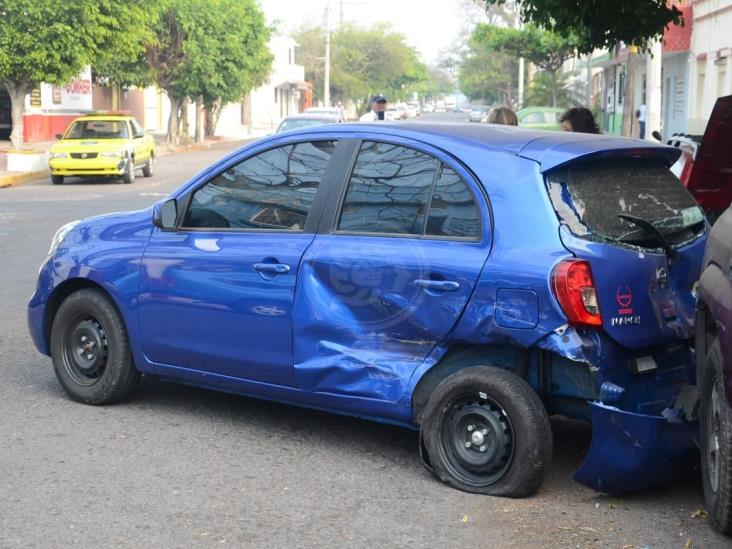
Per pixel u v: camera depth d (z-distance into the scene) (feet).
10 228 54.19
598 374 16.12
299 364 18.58
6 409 21.57
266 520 15.71
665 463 16.15
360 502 16.53
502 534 15.29
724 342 14.32
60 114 147.33
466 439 17.03
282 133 19.81
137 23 106.11
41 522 15.48
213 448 19.19
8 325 30.45
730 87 87.71
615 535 15.31
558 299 15.94
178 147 159.94
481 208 17.04
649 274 16.87
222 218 20.08
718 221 16.28
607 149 17.29
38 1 97.30
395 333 17.71
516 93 277.23
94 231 21.93
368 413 18.07
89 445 19.21
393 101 369.50
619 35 34.63
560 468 18.42
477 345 17.22
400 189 18.04
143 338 20.81
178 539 14.93
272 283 18.85
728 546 14.97
